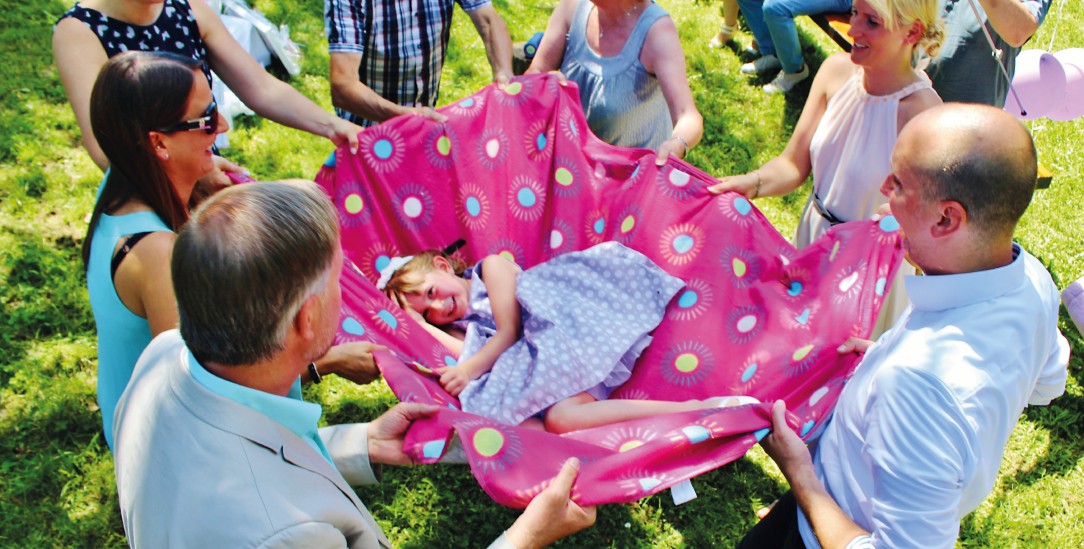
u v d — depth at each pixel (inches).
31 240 170.7
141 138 79.4
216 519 54.8
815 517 78.2
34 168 186.2
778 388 103.4
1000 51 148.5
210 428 57.1
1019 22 143.7
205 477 55.9
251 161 196.9
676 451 88.4
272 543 54.1
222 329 55.1
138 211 82.4
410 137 128.0
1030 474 140.6
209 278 54.1
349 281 114.3
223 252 54.0
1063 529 132.6
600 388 116.9
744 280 117.7
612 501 84.4
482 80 237.9
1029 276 72.4
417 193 130.6
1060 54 171.8
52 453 135.0
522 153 134.0
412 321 121.9
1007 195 66.0
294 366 60.5
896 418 68.6
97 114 79.3
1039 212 198.4
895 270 102.5
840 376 96.7
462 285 131.7
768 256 117.1
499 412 110.3
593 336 116.0
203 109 82.5
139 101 77.9
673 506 133.4
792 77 241.8
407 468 136.1
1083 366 159.2
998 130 66.5
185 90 80.0
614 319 118.9
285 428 59.9
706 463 88.2
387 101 140.5
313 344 60.2
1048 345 73.4
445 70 239.1
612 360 114.9
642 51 132.5
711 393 112.7
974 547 130.1
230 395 57.8
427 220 132.4
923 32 107.3
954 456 66.5
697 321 118.1
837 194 122.4
